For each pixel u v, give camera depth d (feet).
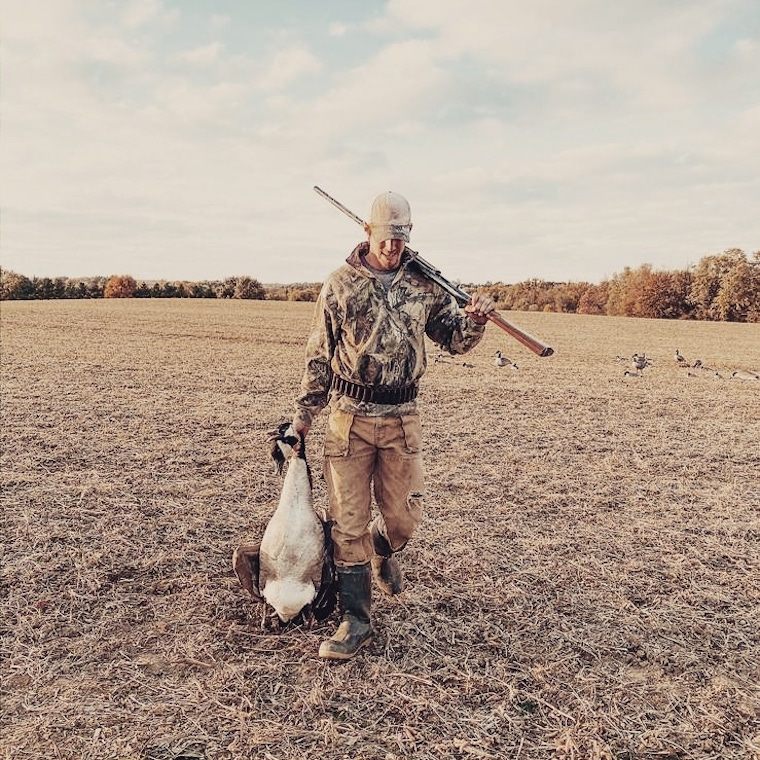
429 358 64.64
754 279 185.16
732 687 10.12
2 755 8.30
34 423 28.76
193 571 13.80
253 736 8.79
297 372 51.44
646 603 12.91
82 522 16.44
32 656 10.53
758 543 16.17
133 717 9.08
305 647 11.02
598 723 9.19
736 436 29.78
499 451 25.52
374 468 11.51
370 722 9.15
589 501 19.30
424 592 13.05
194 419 30.73
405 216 10.34
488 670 10.41
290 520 11.10
